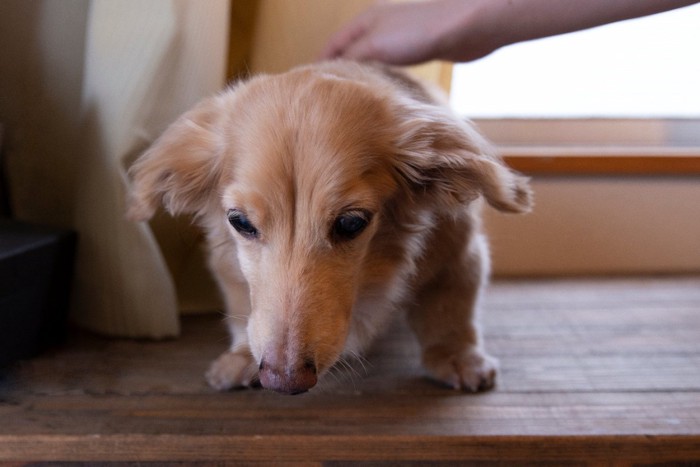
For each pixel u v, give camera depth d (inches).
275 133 31.7
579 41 59.5
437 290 41.2
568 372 40.1
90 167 40.6
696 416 35.0
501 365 40.9
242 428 33.7
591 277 56.7
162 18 37.8
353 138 32.2
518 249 56.9
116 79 38.7
